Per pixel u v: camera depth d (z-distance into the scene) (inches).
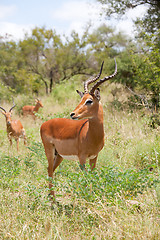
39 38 1054.4
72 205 192.7
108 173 195.3
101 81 207.8
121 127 368.5
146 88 441.7
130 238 147.0
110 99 636.7
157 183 195.5
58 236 157.8
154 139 315.6
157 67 409.1
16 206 192.2
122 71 724.0
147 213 167.6
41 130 249.3
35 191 210.5
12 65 1115.9
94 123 209.8
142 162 278.8
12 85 1114.7
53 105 741.9
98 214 163.8
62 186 196.5
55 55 1054.4
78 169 274.4
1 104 813.9
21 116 671.8
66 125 231.5
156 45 437.7
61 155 235.1
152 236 146.1
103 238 151.6
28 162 279.4
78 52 1088.8
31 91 1071.0
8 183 231.9
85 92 214.7
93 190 185.2
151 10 595.2
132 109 477.7
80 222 170.2
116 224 159.2
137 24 576.7
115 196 182.4
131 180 190.2
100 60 1023.6
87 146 213.0
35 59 1085.1
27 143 393.7
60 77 1135.6
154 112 377.7
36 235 161.9
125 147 316.8
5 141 412.5
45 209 192.9
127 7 606.2
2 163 276.8
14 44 1130.7
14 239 158.1
